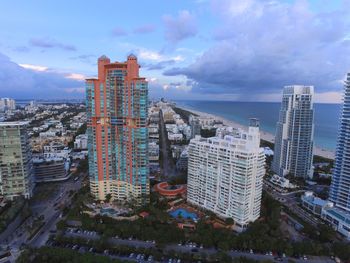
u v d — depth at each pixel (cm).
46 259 18588
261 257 19738
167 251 19738
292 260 19450
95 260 17875
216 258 18950
